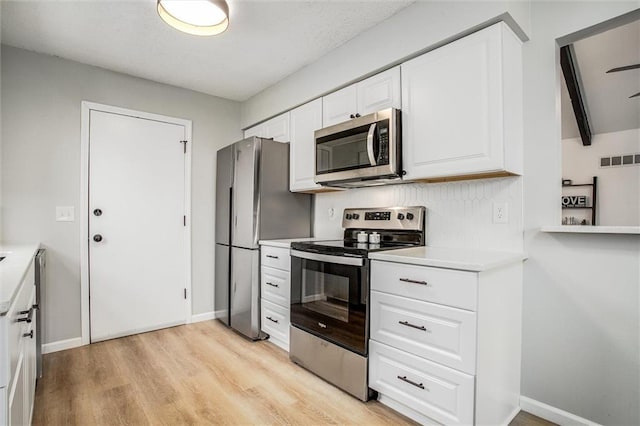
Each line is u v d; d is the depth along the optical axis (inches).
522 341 71.2
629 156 152.8
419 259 62.8
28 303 56.4
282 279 101.3
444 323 59.4
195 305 130.0
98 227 109.0
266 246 108.6
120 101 113.7
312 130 107.4
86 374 85.9
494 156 64.4
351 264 75.0
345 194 111.3
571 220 168.2
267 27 87.1
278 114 123.9
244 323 113.3
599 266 62.0
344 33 90.4
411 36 77.7
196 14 74.2
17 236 95.5
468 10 67.2
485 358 57.6
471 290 55.8
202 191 132.3
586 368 63.4
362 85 91.1
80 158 105.9
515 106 68.9
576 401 64.6
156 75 116.3
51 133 101.0
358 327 73.8
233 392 77.4
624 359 59.5
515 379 69.2
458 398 57.2
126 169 114.5
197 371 88.0
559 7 67.4
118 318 112.7
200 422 66.1
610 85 127.7
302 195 122.3
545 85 68.9
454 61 70.5
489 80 65.2
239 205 117.4
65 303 102.8
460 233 80.9
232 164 121.7
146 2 76.3
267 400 74.1
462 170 69.1
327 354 81.8
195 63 107.4
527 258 70.6
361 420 66.7
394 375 67.4
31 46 95.7
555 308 67.0
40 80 99.6
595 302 62.4
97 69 109.3
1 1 74.8
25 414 51.1
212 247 134.6
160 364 92.1
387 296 69.0
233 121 142.3
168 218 123.6
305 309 89.1
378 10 80.1
